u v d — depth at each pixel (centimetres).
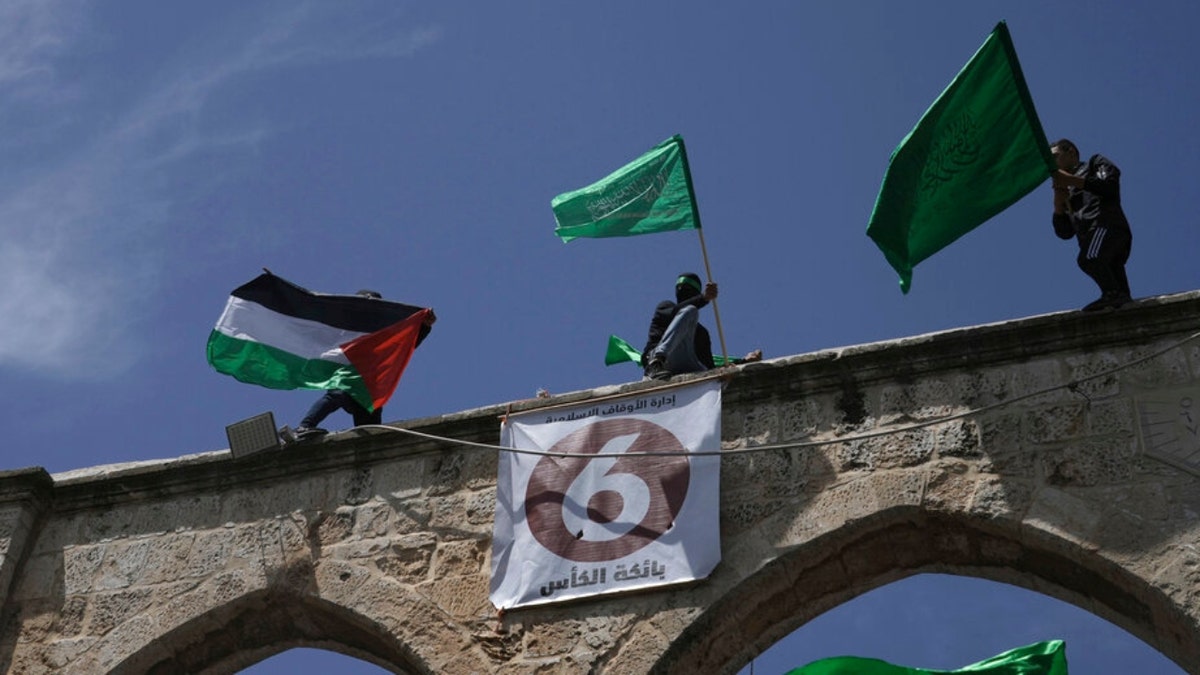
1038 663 2425
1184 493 2111
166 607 2430
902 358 2298
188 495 2528
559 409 2414
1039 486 2162
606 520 2300
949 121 2328
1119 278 2277
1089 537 2112
